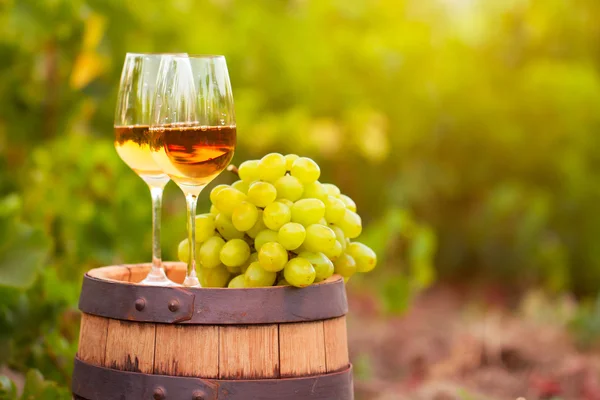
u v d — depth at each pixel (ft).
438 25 16.78
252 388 4.85
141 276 5.45
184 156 4.92
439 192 17.30
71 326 6.89
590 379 9.67
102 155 8.32
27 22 8.35
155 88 5.05
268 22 14.34
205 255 5.11
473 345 10.39
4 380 5.95
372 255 5.37
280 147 14.26
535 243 15.97
